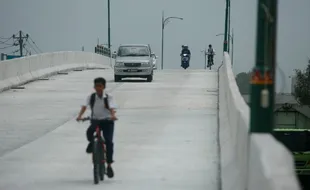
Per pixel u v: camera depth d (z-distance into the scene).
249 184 15.41
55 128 39.88
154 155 30.55
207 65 121.06
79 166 27.95
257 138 15.05
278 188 9.73
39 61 79.94
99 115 24.02
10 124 41.53
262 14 17.39
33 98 57.38
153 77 87.19
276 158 12.11
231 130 28.36
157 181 24.72
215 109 49.66
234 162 22.33
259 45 17.50
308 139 55.22
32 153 31.22
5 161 29.14
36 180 25.00
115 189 23.25
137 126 40.53
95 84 23.77
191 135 36.81
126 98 57.31
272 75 17.52
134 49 80.25
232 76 42.53
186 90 65.44
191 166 27.77
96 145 24.09
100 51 132.75
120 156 30.30
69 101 55.03
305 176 52.62
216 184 24.05
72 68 97.19
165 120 43.41
